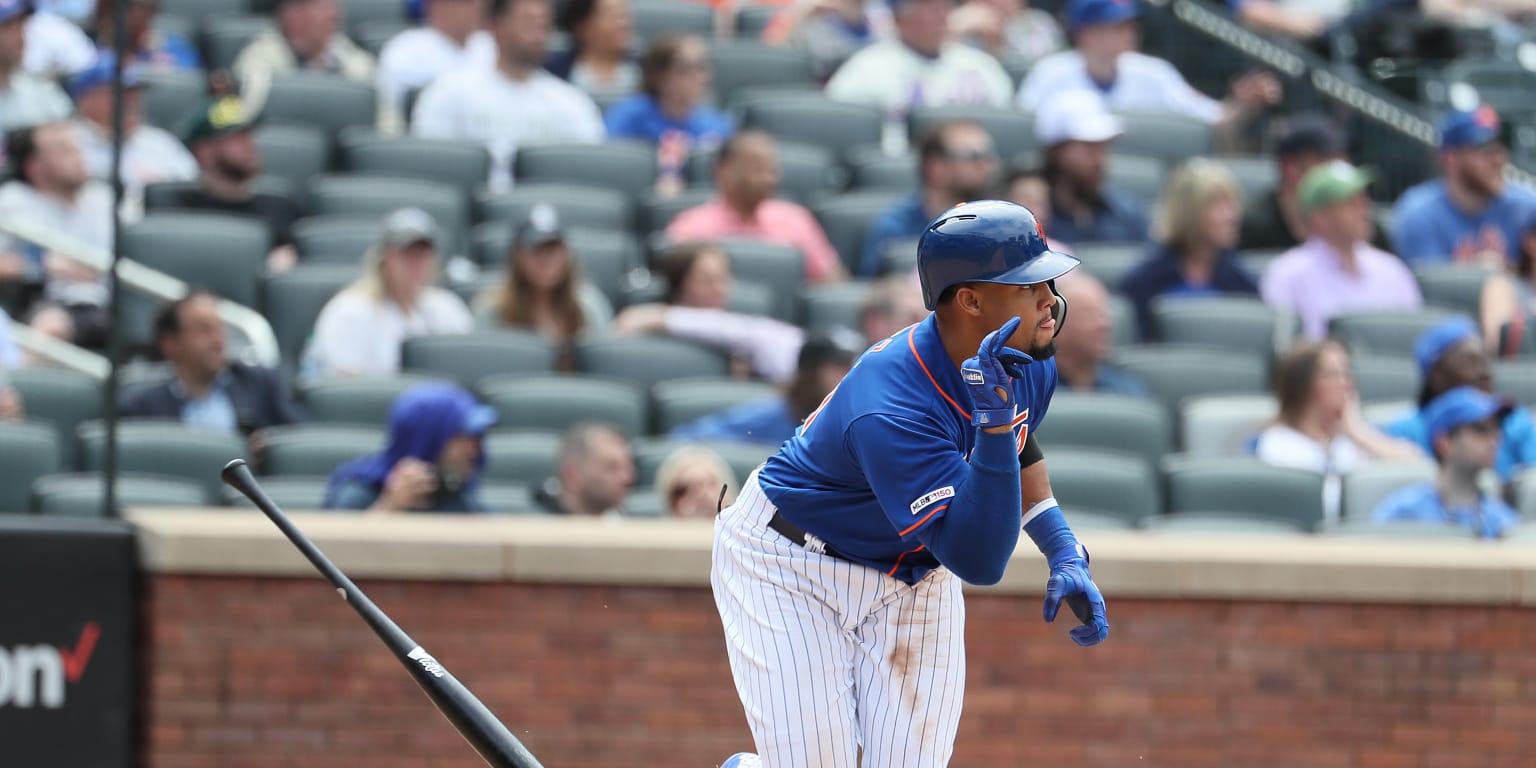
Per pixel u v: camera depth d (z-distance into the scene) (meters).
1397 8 45.28
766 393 28.11
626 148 36.69
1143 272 32.72
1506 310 33.34
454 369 28.92
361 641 21.91
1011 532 11.77
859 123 38.97
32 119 35.47
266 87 37.72
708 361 30.12
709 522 22.98
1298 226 35.94
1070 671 21.98
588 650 21.83
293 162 36.19
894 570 13.14
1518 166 42.94
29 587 21.52
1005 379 11.53
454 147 36.34
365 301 29.67
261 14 45.09
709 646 21.84
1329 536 24.33
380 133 38.00
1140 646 22.03
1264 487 26.47
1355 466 27.36
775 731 13.24
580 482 24.73
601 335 30.30
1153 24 45.66
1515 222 36.56
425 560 21.72
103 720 21.62
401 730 21.91
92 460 26.36
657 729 21.81
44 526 21.56
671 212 35.34
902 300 28.27
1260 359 30.47
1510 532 25.58
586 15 40.78
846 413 12.56
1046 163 34.59
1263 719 22.03
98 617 21.66
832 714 13.23
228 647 21.86
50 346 29.42
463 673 21.77
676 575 21.78
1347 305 33.53
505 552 21.72
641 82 38.66
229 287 31.70
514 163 36.56
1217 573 21.95
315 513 23.14
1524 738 22.09
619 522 22.72
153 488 25.27
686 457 24.22
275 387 28.20
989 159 33.97
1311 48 45.84
